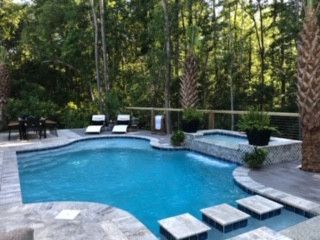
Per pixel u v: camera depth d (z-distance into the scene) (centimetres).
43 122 1171
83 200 592
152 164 854
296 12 1333
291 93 1616
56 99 2103
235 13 1758
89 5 1709
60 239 372
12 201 504
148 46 1731
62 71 2111
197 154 941
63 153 994
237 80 1816
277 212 467
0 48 1418
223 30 1702
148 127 1424
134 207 552
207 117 1158
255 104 1762
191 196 597
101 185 683
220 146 844
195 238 396
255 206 471
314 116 628
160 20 1481
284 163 733
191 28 1123
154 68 1549
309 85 621
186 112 1016
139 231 392
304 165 661
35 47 1898
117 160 909
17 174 670
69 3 1706
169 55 1493
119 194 621
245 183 584
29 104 1666
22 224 415
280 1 1597
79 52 1839
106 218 433
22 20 2020
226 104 1812
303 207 460
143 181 705
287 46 1602
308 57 618
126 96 1738
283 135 918
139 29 1791
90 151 1022
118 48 1850
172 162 870
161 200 582
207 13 1673
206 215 448
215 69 1820
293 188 548
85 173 780
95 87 2025
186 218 438
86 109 1808
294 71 1605
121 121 1384
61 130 1412
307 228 381
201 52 1664
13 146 1011
